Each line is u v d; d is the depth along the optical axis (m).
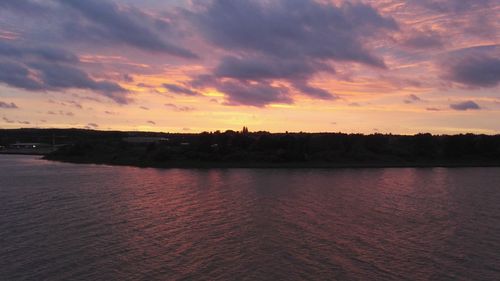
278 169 130.50
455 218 50.91
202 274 31.19
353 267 32.75
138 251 36.34
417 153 170.25
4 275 30.66
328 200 63.88
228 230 43.75
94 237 40.59
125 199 63.91
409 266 33.19
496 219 50.53
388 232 43.53
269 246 37.97
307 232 43.06
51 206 57.19
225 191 74.00
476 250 37.47
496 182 93.88
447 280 30.44
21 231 42.62
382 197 67.75
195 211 54.00
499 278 30.95
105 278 30.28
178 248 37.28
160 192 72.25
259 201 62.44
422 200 65.00
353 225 46.50
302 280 30.08
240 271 31.77
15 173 111.12
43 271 31.48
